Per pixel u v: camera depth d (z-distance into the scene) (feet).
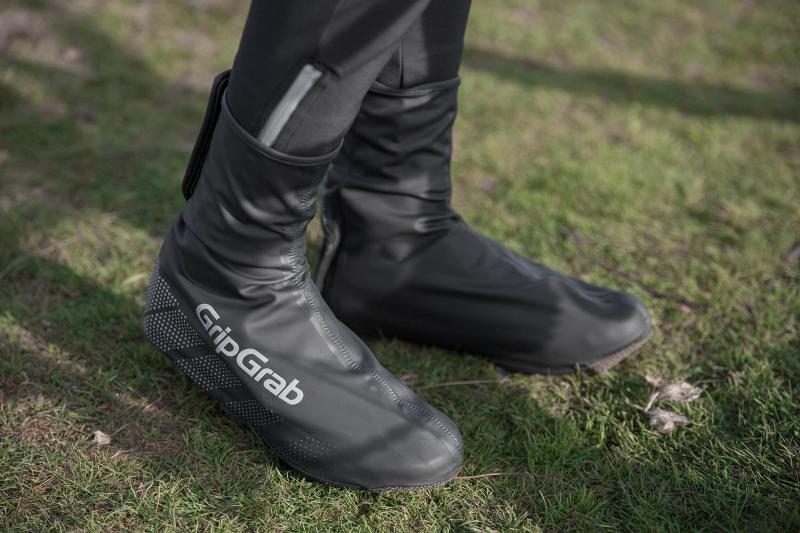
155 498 3.41
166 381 4.16
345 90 2.87
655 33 11.03
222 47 9.19
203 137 3.33
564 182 6.91
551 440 3.96
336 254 4.34
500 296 4.29
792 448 3.92
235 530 3.29
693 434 4.03
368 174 4.10
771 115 8.79
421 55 3.72
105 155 6.68
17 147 6.61
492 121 8.08
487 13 11.07
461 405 4.22
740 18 11.75
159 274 3.66
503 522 3.44
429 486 3.50
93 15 9.41
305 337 3.50
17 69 7.93
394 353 4.59
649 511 3.51
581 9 11.64
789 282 5.56
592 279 5.49
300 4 2.73
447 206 4.35
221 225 3.24
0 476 3.43
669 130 8.23
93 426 3.80
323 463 3.50
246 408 3.60
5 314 4.56
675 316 5.09
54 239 5.42
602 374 4.48
